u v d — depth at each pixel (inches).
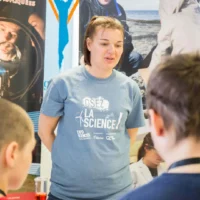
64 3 143.4
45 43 141.3
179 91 38.3
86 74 94.1
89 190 90.6
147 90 41.7
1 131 44.7
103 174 90.4
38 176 135.9
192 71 39.0
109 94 93.4
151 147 143.3
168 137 39.4
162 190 36.9
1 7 134.2
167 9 150.3
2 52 134.4
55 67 142.6
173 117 38.6
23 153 46.5
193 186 36.3
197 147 38.1
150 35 149.1
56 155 93.1
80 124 91.0
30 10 138.5
